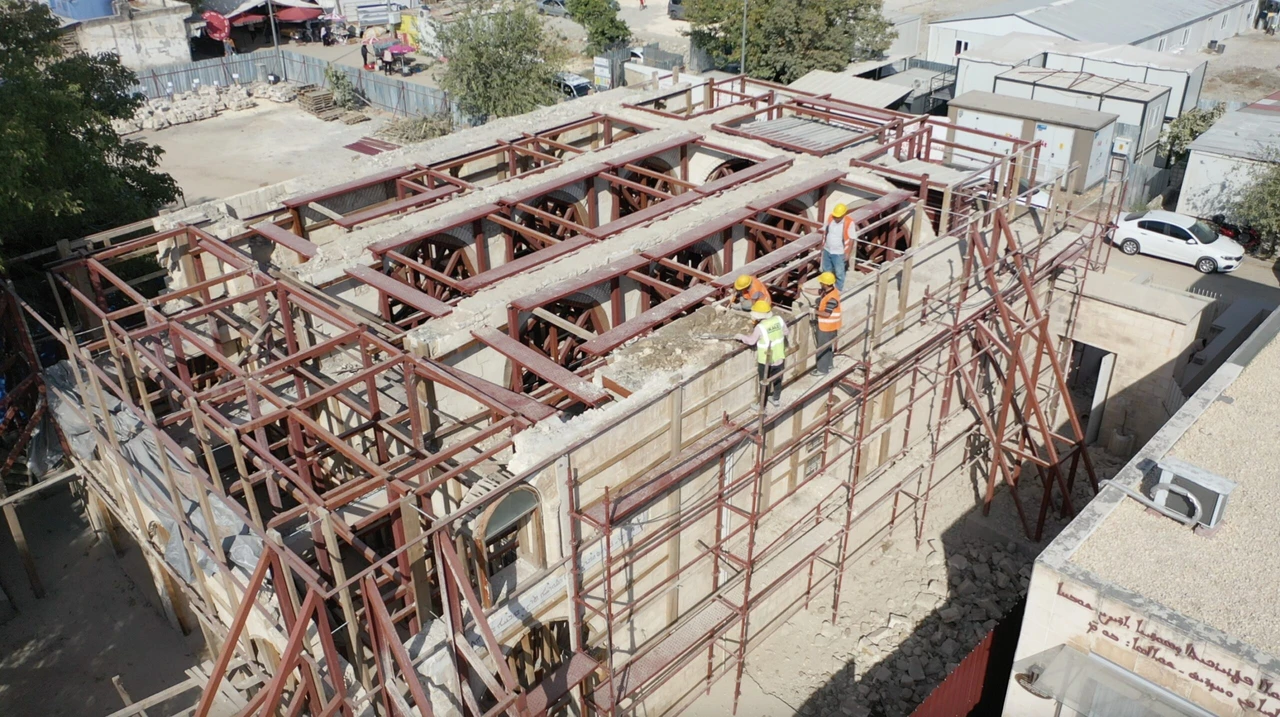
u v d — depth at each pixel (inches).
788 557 742.5
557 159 1000.9
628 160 962.7
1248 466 565.0
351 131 2087.8
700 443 627.5
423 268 742.5
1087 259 911.7
